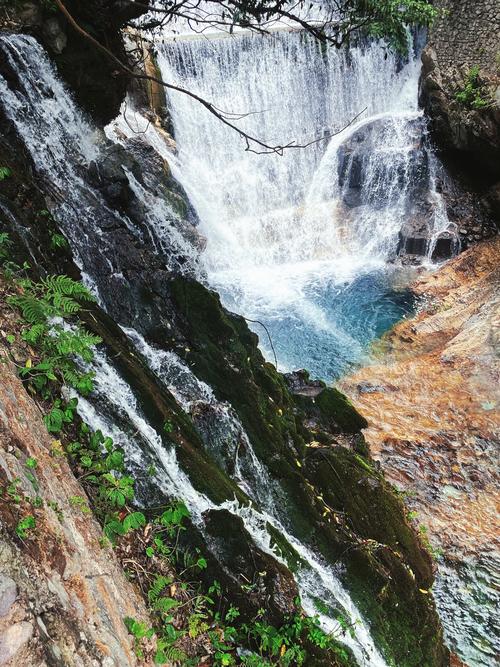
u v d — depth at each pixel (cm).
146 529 420
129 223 740
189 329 655
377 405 970
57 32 703
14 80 657
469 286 1241
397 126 1513
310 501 589
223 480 507
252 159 1531
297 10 1513
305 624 456
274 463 599
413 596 597
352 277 1333
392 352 1099
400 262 1376
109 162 734
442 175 1480
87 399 435
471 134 1394
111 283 632
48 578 267
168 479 456
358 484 652
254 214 1514
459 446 883
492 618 668
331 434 768
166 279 670
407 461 859
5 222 497
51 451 359
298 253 1420
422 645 571
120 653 288
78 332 454
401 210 1454
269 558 467
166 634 368
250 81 1495
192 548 442
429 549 725
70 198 659
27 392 379
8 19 672
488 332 1070
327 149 1570
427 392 989
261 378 707
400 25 650
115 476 416
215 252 1333
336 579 549
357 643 501
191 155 1451
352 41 1534
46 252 546
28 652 223
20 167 596
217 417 581
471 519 780
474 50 1458
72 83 747
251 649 432
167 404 530
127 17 739
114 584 333
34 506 290
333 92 1586
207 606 434
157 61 1355
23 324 416
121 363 494
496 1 1438
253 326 1162
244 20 640
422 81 1552
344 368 1062
